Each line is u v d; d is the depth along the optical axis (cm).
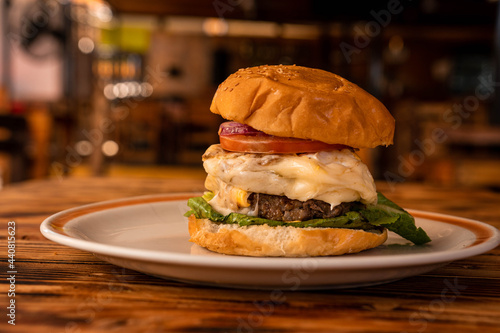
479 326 23
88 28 287
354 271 25
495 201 56
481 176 113
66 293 26
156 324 22
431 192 63
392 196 59
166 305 24
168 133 276
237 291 26
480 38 327
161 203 43
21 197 53
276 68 35
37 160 170
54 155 198
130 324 22
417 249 35
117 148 231
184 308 24
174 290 26
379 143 34
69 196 54
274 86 32
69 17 268
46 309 24
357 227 34
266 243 32
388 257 26
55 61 266
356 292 27
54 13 263
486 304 25
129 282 27
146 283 27
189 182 67
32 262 30
